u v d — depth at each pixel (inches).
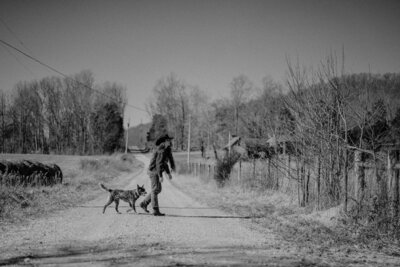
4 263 194.7
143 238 269.3
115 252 223.5
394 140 347.6
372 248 255.6
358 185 323.0
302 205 433.7
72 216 374.9
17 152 3262.8
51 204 453.1
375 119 352.5
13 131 3275.1
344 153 350.0
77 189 672.4
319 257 224.5
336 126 371.2
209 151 3262.8
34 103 3299.7
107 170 1385.3
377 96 359.9
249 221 363.9
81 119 3383.4
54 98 3341.5
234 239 273.9
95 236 274.4
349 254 237.0
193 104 4133.9
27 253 217.8
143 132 7003.0
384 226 288.7
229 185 734.5
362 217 311.0
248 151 736.3
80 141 3390.7
